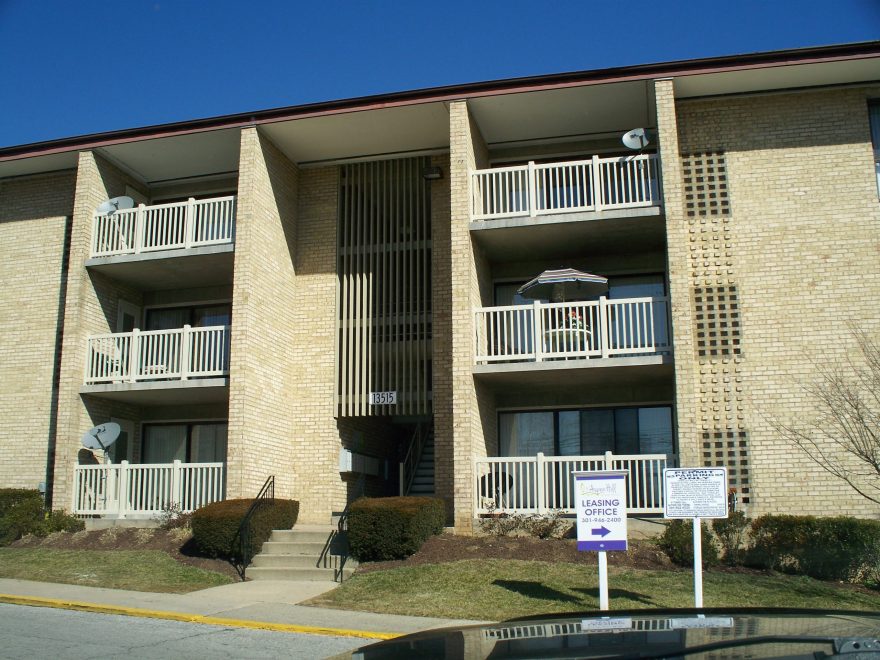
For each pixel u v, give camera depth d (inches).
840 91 684.7
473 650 116.9
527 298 756.0
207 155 806.5
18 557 634.8
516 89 692.1
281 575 587.8
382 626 433.4
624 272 760.3
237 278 717.9
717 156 689.6
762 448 634.2
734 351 652.7
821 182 672.4
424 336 768.3
